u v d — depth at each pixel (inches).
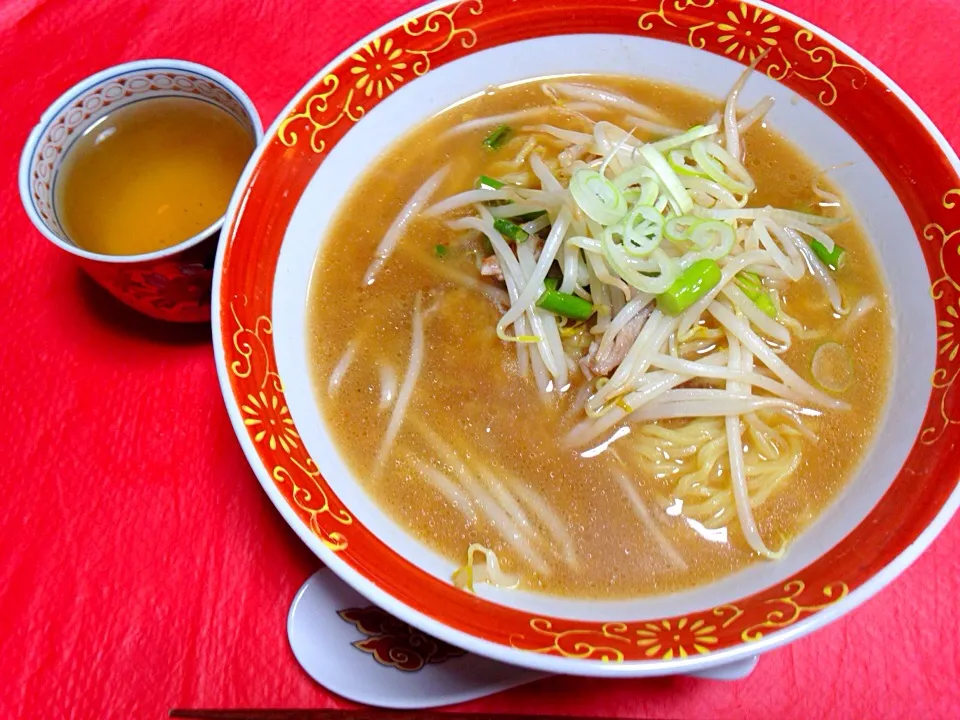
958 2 13.4
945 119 12.3
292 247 10.2
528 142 11.7
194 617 9.8
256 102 13.0
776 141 11.3
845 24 13.2
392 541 8.8
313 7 13.8
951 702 9.2
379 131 11.2
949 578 9.7
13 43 13.5
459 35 11.0
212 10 13.8
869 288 10.2
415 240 11.1
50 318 11.5
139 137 11.9
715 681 9.3
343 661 9.4
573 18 11.2
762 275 10.3
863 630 9.5
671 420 10.0
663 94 11.8
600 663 6.9
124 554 10.1
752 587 8.1
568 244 9.9
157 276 10.1
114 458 10.6
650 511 9.4
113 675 9.4
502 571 8.9
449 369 10.3
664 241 9.9
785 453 9.5
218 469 10.6
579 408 10.0
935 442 8.2
